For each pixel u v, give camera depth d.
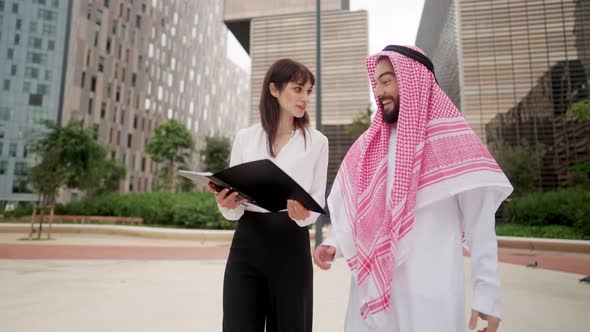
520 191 22.31
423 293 1.21
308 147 1.74
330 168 29.78
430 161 1.34
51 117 39.88
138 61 46.75
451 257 1.25
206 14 65.50
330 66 31.05
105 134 41.72
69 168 19.12
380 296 1.26
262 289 1.60
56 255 8.43
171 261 7.85
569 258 9.62
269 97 1.78
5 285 4.91
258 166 1.26
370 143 1.55
